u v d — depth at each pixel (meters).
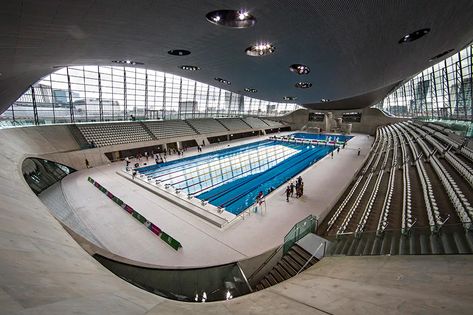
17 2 3.97
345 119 37.56
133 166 17.89
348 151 22.72
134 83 25.69
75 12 4.64
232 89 17.48
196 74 12.85
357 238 6.43
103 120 24.27
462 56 16.58
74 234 5.65
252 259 7.07
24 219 4.46
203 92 33.31
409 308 2.72
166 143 24.00
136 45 7.35
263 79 12.41
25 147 13.09
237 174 17.47
